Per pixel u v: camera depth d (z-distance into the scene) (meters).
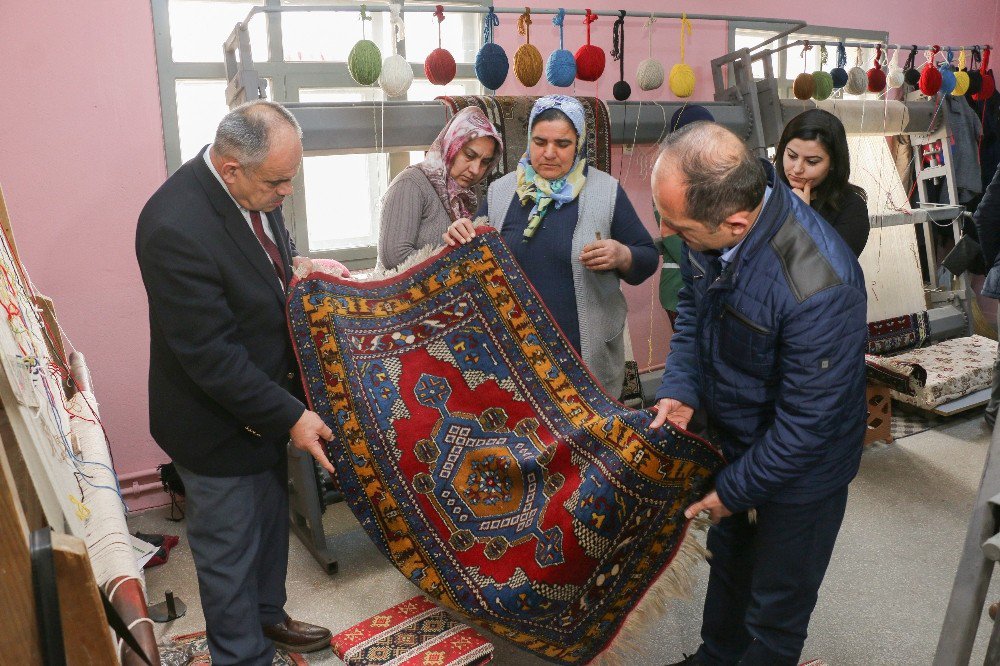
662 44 4.12
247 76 2.52
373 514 1.90
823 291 1.41
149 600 2.54
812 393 1.44
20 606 0.79
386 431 1.92
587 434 1.86
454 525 1.90
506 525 1.88
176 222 1.63
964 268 4.12
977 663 2.12
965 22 5.56
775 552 1.63
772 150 3.97
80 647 0.87
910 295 4.47
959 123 4.78
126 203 2.97
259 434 1.79
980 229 3.11
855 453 1.58
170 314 1.65
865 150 4.56
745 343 1.52
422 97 3.69
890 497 3.11
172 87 2.97
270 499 2.00
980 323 5.00
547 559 1.85
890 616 2.37
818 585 1.67
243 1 3.15
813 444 1.46
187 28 3.06
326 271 1.99
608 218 2.30
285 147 1.63
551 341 2.03
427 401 1.96
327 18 3.34
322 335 1.89
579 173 2.26
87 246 2.93
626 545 1.81
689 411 1.78
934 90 4.32
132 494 3.17
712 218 1.37
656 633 2.30
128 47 2.86
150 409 1.84
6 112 2.71
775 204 1.47
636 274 2.29
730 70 4.37
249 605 1.91
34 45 2.71
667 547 1.76
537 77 3.16
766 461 1.51
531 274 2.28
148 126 2.96
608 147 3.36
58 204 2.85
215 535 1.86
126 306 3.05
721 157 1.34
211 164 1.72
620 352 2.40
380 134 2.85
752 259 1.46
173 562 2.78
